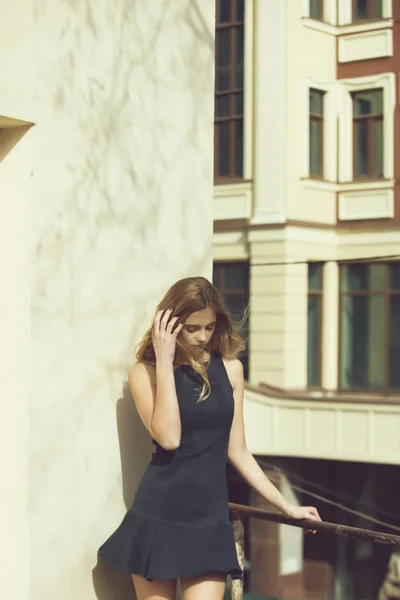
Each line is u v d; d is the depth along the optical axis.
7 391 3.98
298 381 21.73
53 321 4.02
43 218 3.98
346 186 22.27
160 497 3.92
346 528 3.99
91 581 4.20
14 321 3.97
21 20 3.88
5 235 4.01
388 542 3.88
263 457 21.05
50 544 4.01
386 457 19.72
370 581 20.72
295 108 21.83
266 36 21.89
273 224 21.70
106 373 4.28
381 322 21.75
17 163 3.98
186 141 4.76
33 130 3.95
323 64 22.16
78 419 4.14
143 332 4.48
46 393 3.99
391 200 21.67
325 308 22.16
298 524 4.17
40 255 3.96
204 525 3.90
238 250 22.34
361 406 19.98
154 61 4.57
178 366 4.04
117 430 4.34
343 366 22.17
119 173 4.36
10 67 3.84
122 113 4.38
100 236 4.25
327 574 21.09
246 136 22.25
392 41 21.48
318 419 20.39
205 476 3.96
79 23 4.15
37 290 3.95
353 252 22.23
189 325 3.99
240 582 4.41
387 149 21.70
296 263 19.55
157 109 4.58
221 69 22.67
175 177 4.68
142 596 3.98
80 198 4.15
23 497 3.92
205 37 4.93
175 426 3.88
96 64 4.24
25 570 3.91
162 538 3.85
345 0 22.03
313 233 22.06
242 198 22.30
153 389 4.07
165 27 4.65
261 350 21.80
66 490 4.08
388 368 21.66
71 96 4.11
